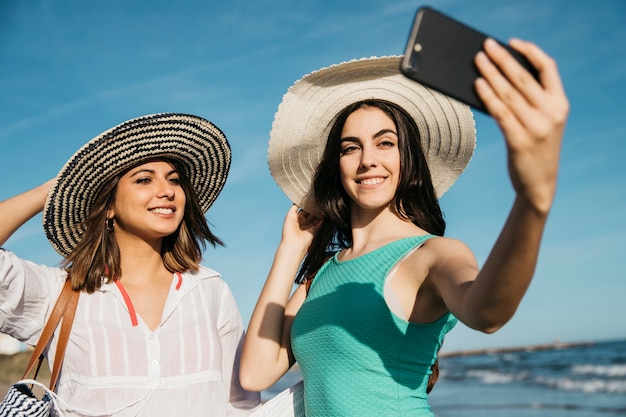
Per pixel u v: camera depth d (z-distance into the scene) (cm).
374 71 299
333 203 320
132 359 302
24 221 310
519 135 123
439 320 262
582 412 2077
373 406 257
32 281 298
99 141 307
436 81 130
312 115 320
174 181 335
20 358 1538
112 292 313
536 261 149
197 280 339
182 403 304
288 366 318
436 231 305
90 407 294
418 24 131
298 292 323
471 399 2681
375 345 259
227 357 341
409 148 295
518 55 124
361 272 273
